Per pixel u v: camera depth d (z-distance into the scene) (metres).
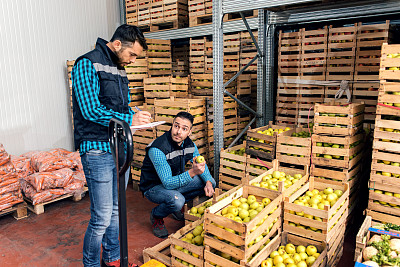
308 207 2.92
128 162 1.82
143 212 4.67
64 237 4.03
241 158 4.34
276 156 4.05
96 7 7.48
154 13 7.31
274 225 2.95
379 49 4.77
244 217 2.74
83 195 5.36
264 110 5.81
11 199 4.44
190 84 5.86
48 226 4.33
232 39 6.40
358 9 4.89
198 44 6.73
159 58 6.80
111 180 2.74
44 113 6.57
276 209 2.93
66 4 6.84
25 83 6.24
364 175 4.47
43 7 6.44
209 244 2.65
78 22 7.10
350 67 4.79
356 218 4.34
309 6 5.20
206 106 5.07
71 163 5.26
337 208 3.13
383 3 4.68
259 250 2.74
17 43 6.08
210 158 5.42
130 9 7.74
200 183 4.07
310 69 5.16
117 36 2.57
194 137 4.89
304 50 5.16
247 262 2.48
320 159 3.77
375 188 3.46
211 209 2.71
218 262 2.61
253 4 4.18
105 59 2.60
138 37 2.55
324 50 4.96
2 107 5.95
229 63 6.43
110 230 3.00
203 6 6.57
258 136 4.19
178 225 4.23
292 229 3.04
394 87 3.18
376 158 3.40
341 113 3.61
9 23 5.95
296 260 2.74
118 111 2.71
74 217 4.60
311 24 5.82
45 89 6.56
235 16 6.48
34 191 4.72
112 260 3.10
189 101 4.75
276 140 4.04
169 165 3.72
